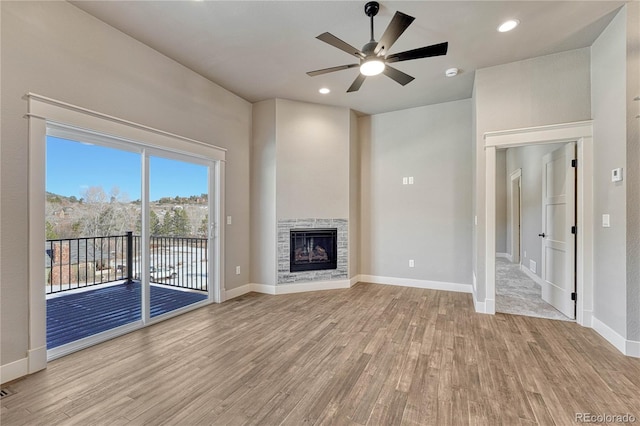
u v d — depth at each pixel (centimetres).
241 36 291
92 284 287
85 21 257
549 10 253
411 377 216
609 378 214
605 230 284
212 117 391
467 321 330
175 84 339
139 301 318
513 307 383
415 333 297
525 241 629
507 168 855
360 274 534
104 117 269
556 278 372
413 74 370
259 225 462
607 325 280
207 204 397
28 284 222
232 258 430
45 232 233
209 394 196
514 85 339
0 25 208
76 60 251
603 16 262
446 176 475
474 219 395
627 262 252
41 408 181
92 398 191
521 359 243
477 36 289
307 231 467
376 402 188
